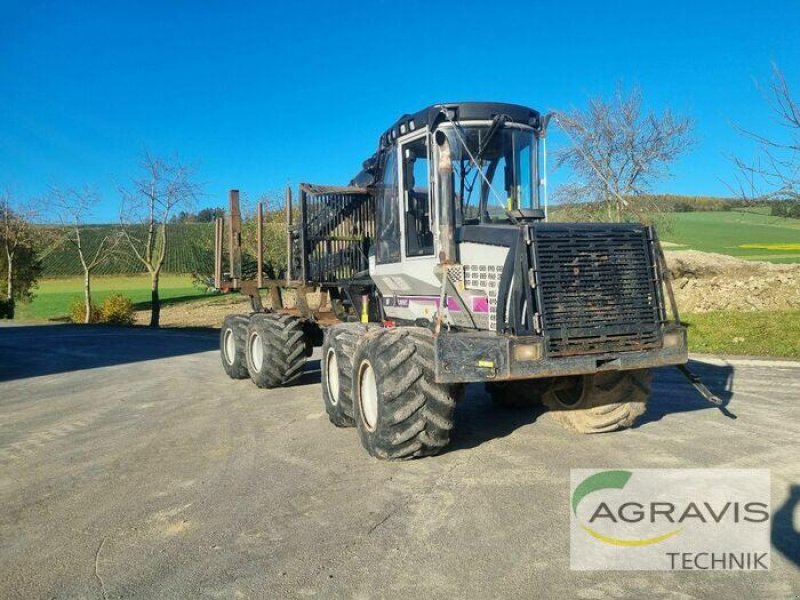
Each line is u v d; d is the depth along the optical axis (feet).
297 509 16.01
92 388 37.22
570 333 16.96
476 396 28.40
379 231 23.66
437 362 17.34
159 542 14.49
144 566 13.33
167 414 28.32
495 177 20.43
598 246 17.54
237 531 14.85
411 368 18.03
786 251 110.22
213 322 100.83
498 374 16.40
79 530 15.44
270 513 15.84
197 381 37.63
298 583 12.30
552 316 16.87
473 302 18.84
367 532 14.44
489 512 15.25
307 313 31.40
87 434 25.31
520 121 20.57
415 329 19.20
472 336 16.97
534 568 12.54
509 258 17.43
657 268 18.21
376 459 19.52
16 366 50.01
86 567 13.43
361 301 27.12
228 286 34.78
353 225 27.30
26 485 19.12
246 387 34.27
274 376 31.91
